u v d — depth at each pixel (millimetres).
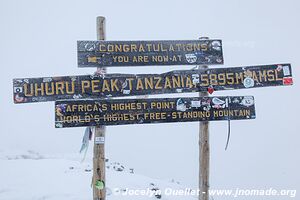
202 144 11078
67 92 10352
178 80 10922
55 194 13117
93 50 10570
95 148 10406
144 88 10719
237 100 11086
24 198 12797
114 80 10594
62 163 19281
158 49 10906
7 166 18188
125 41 10766
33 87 10242
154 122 10625
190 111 10844
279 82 11289
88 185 14336
